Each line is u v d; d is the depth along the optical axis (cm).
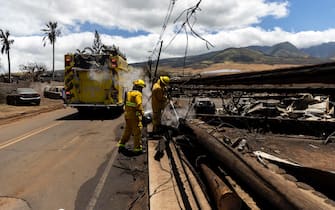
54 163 702
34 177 602
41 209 459
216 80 615
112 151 819
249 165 361
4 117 1562
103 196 507
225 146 465
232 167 398
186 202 429
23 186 554
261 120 1021
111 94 1528
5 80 5672
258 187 321
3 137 1042
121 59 1623
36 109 2098
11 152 812
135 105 786
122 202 483
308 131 950
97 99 1532
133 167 666
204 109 1412
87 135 1066
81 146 883
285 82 378
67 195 512
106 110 1675
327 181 449
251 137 878
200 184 475
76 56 1516
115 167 668
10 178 597
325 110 1248
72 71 1520
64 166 677
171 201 434
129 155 775
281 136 905
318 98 1349
